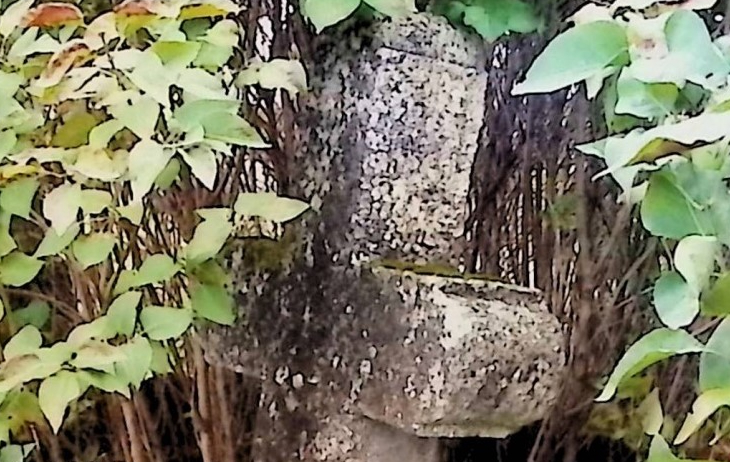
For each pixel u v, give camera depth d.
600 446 1.83
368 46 1.39
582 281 1.81
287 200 1.37
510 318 1.30
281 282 1.44
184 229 1.55
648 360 1.14
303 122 1.46
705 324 1.29
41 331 1.59
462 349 1.28
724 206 1.12
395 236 1.39
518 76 1.77
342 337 1.40
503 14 1.58
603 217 1.78
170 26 1.31
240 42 1.48
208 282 1.39
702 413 1.07
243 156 1.55
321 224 1.42
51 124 1.39
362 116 1.39
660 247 1.71
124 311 1.34
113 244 1.38
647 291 1.69
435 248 1.40
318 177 1.43
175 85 1.30
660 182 1.13
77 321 1.60
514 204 1.84
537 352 1.30
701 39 1.13
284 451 1.47
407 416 1.33
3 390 1.27
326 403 1.43
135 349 1.30
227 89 1.37
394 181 1.38
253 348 1.46
